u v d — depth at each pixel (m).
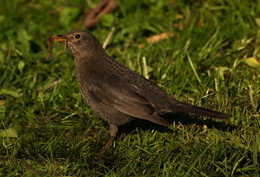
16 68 12.05
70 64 12.05
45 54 12.55
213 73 11.09
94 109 9.58
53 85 11.52
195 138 9.12
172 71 11.34
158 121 8.77
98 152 9.38
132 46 12.87
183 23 13.59
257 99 9.93
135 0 14.74
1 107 10.77
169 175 8.23
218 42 12.26
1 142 9.64
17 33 13.73
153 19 13.93
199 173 8.13
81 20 14.95
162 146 9.10
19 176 8.67
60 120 10.49
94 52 9.67
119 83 9.23
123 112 9.09
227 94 10.00
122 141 9.46
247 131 9.12
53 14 15.31
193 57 11.77
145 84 9.37
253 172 8.18
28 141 9.56
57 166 8.70
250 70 11.05
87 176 8.52
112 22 13.84
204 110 8.98
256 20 12.98
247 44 12.23
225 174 7.98
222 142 8.69
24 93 11.20
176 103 9.19
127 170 8.48
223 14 13.84
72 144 9.41
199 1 14.30
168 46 12.55
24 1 15.79
